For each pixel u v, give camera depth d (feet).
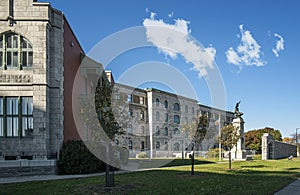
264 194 33.45
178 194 32.14
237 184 40.42
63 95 63.77
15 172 51.85
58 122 60.44
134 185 37.60
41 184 40.83
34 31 58.80
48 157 57.98
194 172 54.85
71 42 70.54
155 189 34.96
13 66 58.54
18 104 57.98
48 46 60.29
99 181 41.83
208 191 34.22
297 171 61.52
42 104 57.72
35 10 59.11
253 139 204.13
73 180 44.45
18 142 56.85
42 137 57.06
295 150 155.63
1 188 37.88
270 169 65.46
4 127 57.36
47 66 59.47
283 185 40.47
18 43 58.59
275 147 121.60
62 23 64.03
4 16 58.13
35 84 57.88
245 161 91.35
